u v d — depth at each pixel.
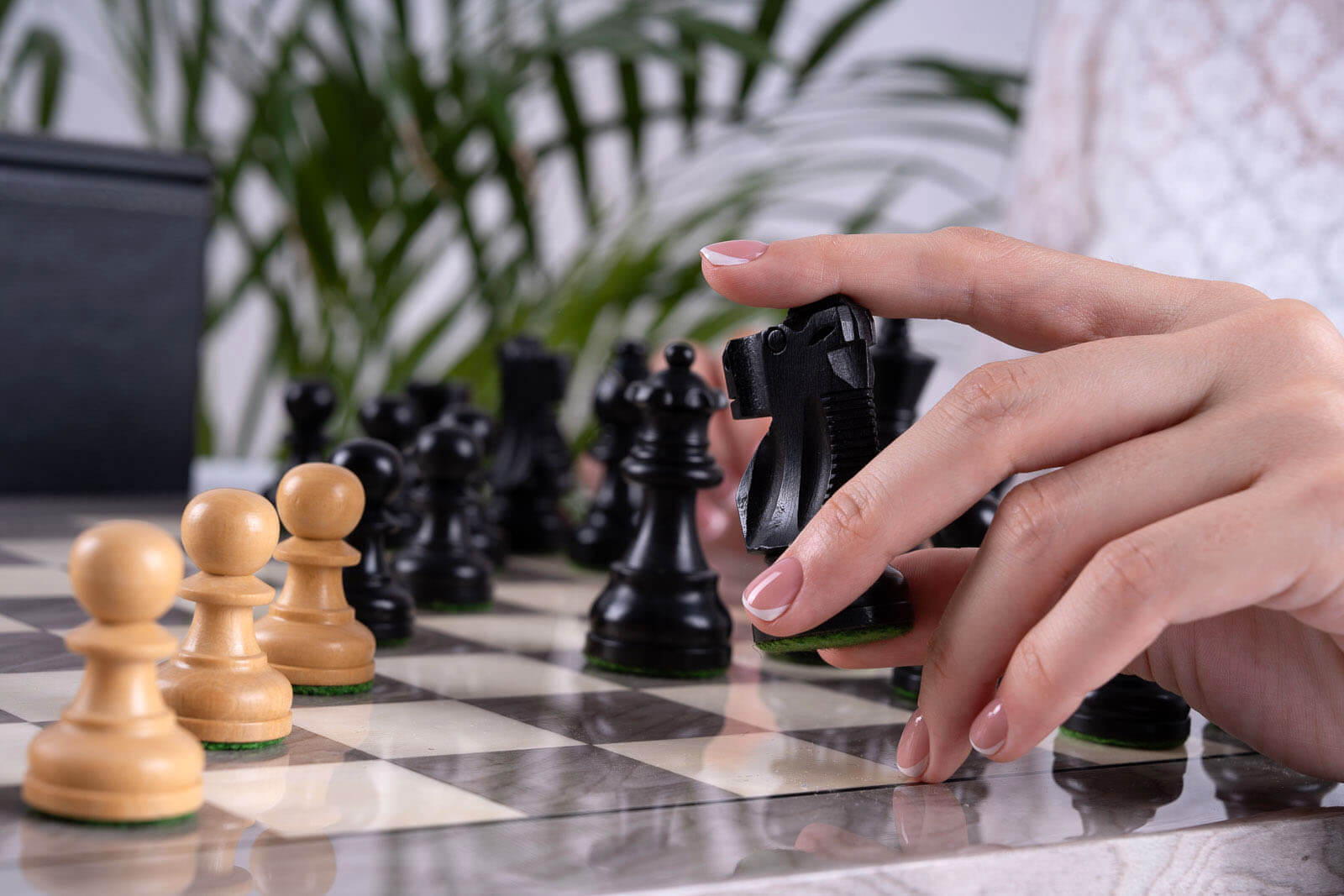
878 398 0.65
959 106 1.82
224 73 1.85
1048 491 0.51
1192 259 0.96
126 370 0.98
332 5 1.71
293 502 0.56
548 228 2.70
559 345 1.62
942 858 0.46
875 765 0.52
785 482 0.53
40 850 0.44
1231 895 0.49
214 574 0.51
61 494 0.95
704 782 0.50
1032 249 0.54
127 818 0.45
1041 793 0.51
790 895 0.45
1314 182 0.89
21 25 2.47
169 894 0.43
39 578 0.65
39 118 1.82
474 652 0.61
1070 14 1.10
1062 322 0.54
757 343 0.53
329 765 0.49
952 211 2.55
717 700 0.57
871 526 0.50
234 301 1.82
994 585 0.51
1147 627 0.49
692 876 0.44
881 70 1.83
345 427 1.69
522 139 2.62
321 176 1.69
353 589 0.61
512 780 0.49
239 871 0.44
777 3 1.77
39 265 0.94
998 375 0.51
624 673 0.60
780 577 0.51
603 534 0.79
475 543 0.76
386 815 0.47
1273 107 0.91
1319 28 0.89
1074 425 0.51
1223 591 0.49
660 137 2.68
